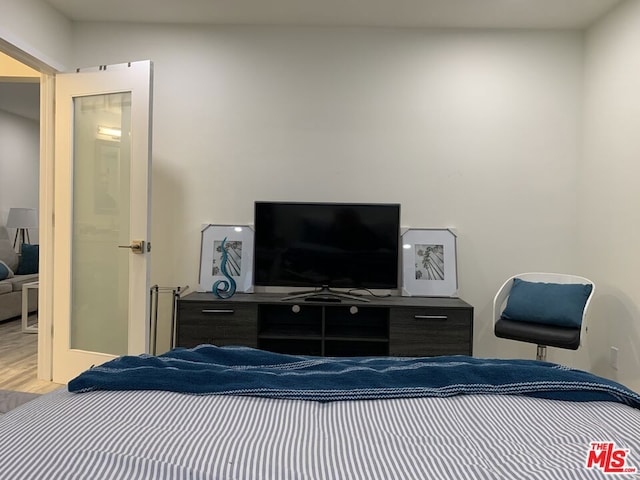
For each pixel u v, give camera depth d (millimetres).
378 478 867
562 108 3455
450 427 1119
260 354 1614
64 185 3129
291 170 3506
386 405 1265
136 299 2941
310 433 1087
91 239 3148
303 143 3504
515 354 3492
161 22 3457
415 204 3494
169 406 1199
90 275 3162
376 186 3502
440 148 3482
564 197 3467
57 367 3182
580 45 3436
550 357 3467
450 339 3031
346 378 1390
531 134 3463
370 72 3480
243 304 3068
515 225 3482
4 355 3797
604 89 3152
